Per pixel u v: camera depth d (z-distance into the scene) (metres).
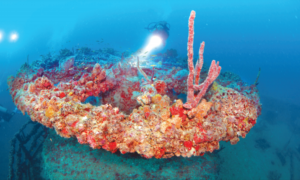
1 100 16.59
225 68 48.34
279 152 11.09
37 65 8.30
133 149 2.75
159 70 7.32
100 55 11.00
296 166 10.38
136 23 75.94
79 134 2.66
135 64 6.61
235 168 8.38
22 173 7.26
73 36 54.66
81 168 5.12
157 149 2.68
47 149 5.86
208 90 3.60
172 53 12.00
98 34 58.28
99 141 2.60
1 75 25.86
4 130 13.20
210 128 2.83
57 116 2.75
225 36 88.12
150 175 5.02
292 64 65.25
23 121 13.62
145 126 2.70
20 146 7.57
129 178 4.90
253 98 4.22
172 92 6.31
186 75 5.77
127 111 5.86
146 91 3.43
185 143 2.73
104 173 4.98
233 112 3.31
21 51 38.25
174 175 5.13
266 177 8.75
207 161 5.86
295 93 32.38
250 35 93.38
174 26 84.00
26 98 3.66
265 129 13.62
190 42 2.33
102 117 2.65
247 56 67.88
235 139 3.37
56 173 5.12
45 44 43.50
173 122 2.70
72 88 4.41
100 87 5.20
